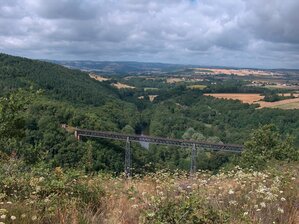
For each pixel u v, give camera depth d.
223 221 4.45
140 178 8.52
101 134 79.31
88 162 8.80
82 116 89.19
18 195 5.41
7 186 5.63
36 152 8.27
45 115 72.00
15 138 8.58
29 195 5.25
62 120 84.50
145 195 5.73
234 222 4.67
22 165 7.29
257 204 5.53
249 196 5.84
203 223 4.34
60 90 128.38
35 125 62.41
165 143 79.38
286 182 6.80
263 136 24.36
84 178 6.55
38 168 6.82
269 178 7.60
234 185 6.86
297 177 8.21
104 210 5.09
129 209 5.08
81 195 5.52
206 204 4.93
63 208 4.72
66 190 5.60
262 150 23.72
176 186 6.36
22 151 8.18
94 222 4.52
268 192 5.54
